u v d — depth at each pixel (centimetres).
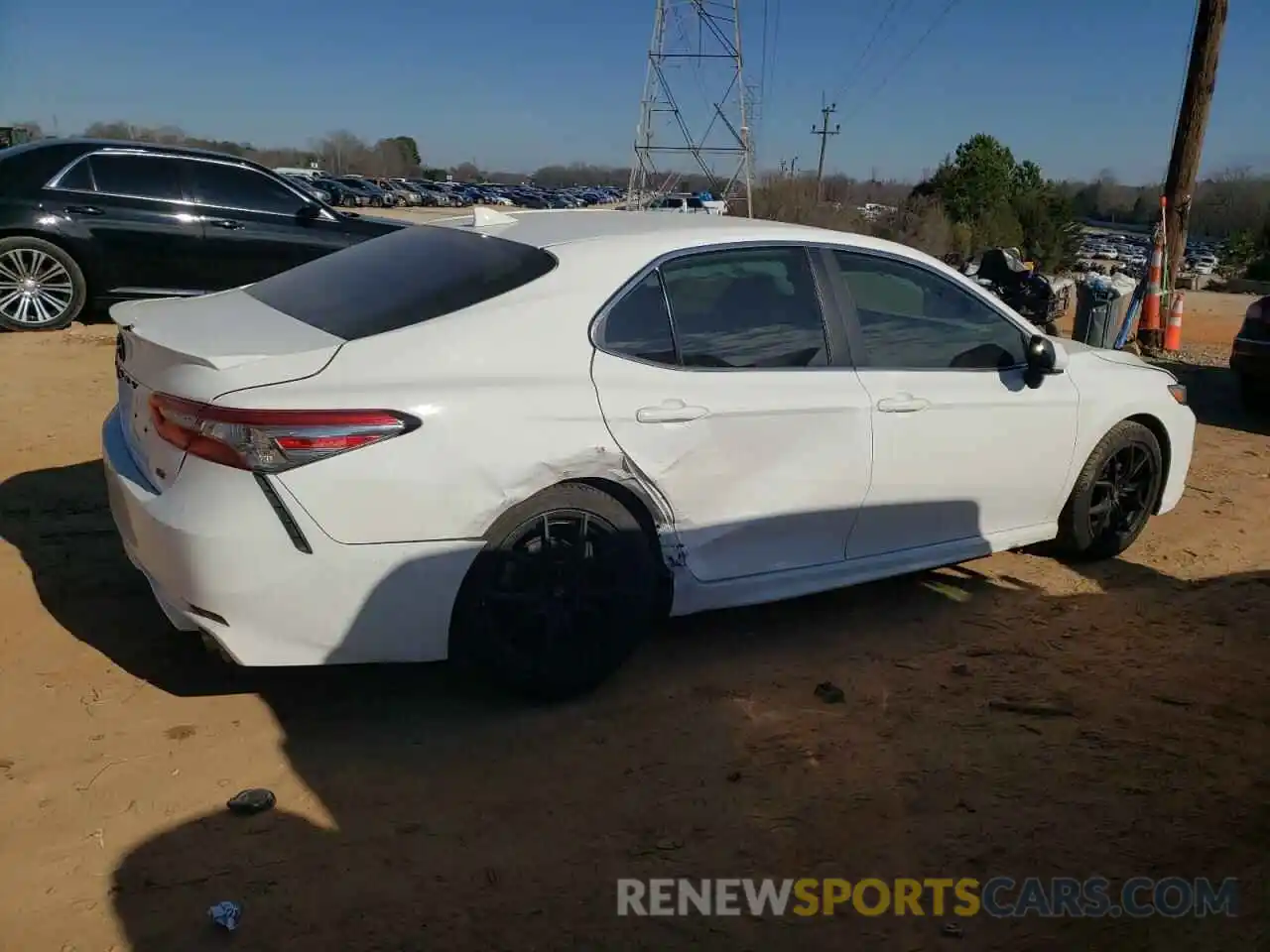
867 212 4156
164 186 933
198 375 328
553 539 365
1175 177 1309
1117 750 369
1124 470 540
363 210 4812
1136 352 1255
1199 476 723
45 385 745
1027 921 285
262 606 326
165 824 305
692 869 299
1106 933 281
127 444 372
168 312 393
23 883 279
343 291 392
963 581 518
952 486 462
